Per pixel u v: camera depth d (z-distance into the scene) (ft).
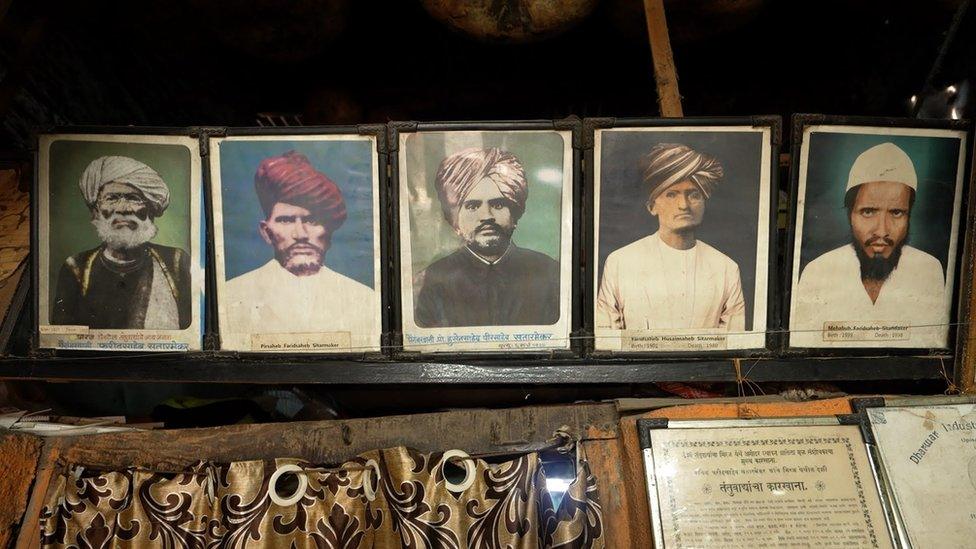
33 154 9.02
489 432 8.68
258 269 9.01
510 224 8.93
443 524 8.13
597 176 8.85
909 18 13.35
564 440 8.61
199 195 9.08
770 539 8.02
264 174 8.98
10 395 10.23
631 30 13.66
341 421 8.77
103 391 10.91
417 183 8.92
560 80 16.80
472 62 16.66
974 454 8.51
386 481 8.36
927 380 9.85
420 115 17.46
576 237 8.91
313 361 9.07
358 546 8.16
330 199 8.97
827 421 8.61
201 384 10.94
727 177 8.87
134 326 9.09
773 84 16.22
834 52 15.35
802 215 8.91
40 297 9.09
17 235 10.63
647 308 8.95
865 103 15.44
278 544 8.09
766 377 9.02
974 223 8.98
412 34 16.30
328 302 9.01
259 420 9.92
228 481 8.29
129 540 8.18
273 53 13.67
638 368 9.00
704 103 16.63
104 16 13.55
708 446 8.46
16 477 8.36
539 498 8.29
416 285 8.96
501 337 8.96
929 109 12.17
